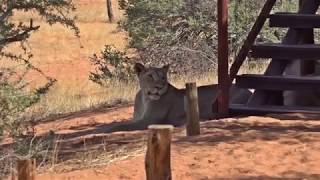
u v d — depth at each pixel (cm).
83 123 1725
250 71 2339
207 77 2462
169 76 2627
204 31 2767
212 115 1370
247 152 986
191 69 2741
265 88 1362
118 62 2719
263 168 904
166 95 1417
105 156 1023
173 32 2764
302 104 1455
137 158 1005
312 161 930
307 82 1331
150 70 1416
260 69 2398
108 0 5984
